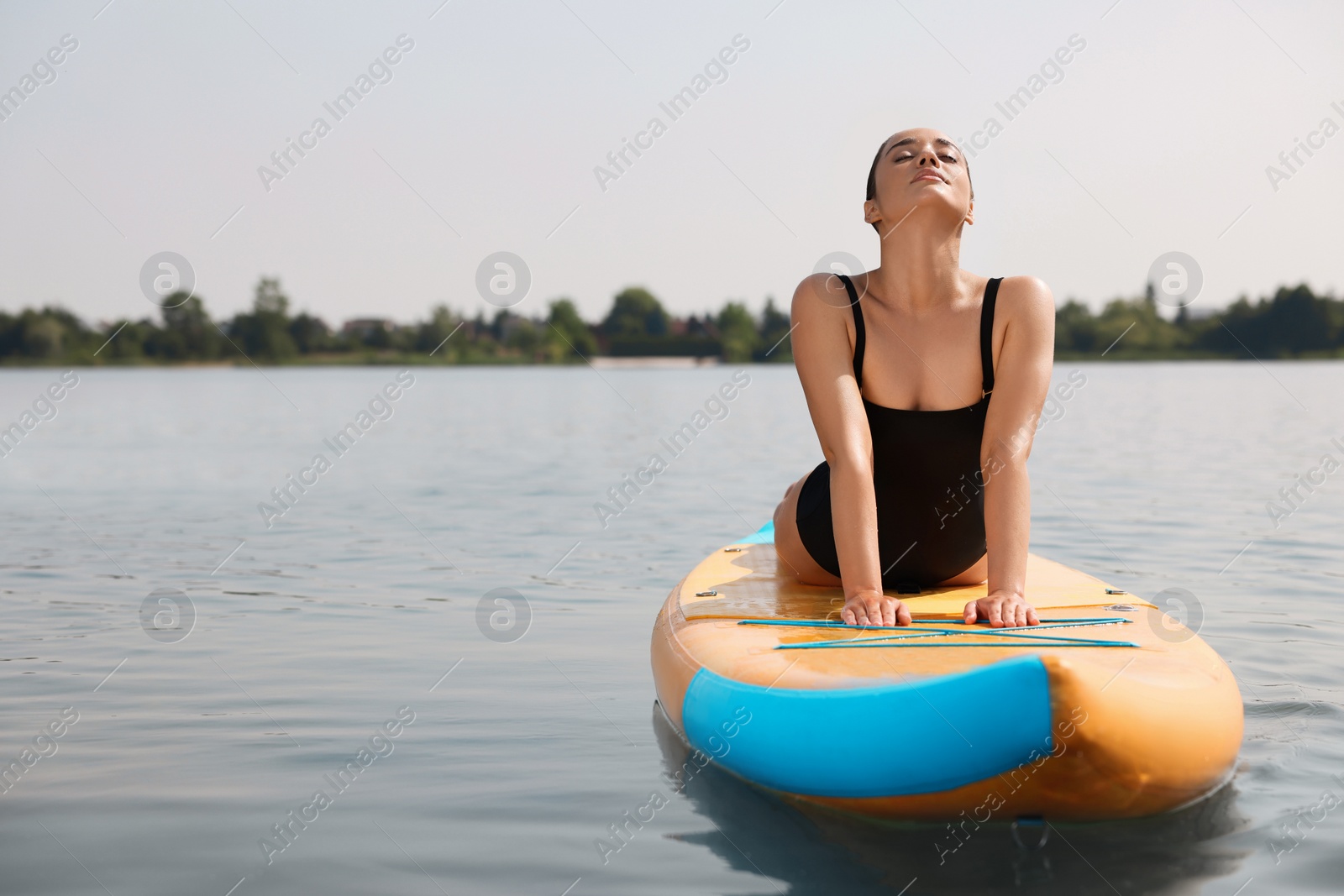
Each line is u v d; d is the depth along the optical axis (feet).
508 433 50.01
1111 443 41.16
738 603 10.72
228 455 40.34
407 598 16.10
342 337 172.14
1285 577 16.62
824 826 7.77
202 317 166.30
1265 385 92.02
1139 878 6.75
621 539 21.25
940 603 10.21
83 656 12.83
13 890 6.90
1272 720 9.92
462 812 8.18
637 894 6.75
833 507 9.86
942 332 9.94
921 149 9.81
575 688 11.54
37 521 24.12
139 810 8.23
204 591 16.61
